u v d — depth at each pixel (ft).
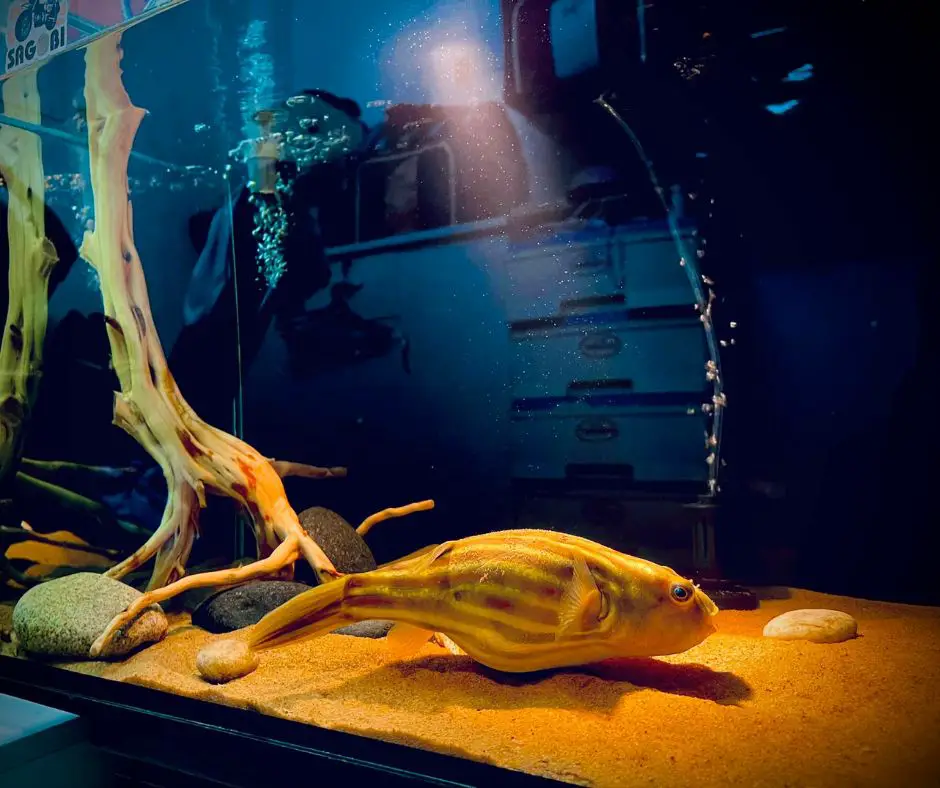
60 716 1.76
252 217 3.74
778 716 1.31
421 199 3.25
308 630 1.56
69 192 3.46
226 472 2.44
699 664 1.59
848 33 2.20
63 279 3.61
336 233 3.53
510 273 2.90
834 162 2.40
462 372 3.21
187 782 1.58
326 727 1.39
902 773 1.11
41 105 2.84
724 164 2.55
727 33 2.31
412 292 3.32
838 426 2.46
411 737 1.31
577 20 2.45
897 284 2.35
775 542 2.56
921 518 2.35
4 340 3.07
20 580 2.97
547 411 2.76
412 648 1.61
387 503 3.47
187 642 1.99
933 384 2.31
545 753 1.22
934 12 2.07
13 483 3.11
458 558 1.53
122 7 2.26
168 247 3.80
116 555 3.37
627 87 2.59
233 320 3.78
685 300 2.49
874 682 1.45
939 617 1.99
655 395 2.53
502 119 2.91
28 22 2.38
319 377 3.62
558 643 1.46
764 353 2.55
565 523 2.67
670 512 2.44
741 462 2.57
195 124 3.40
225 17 2.48
